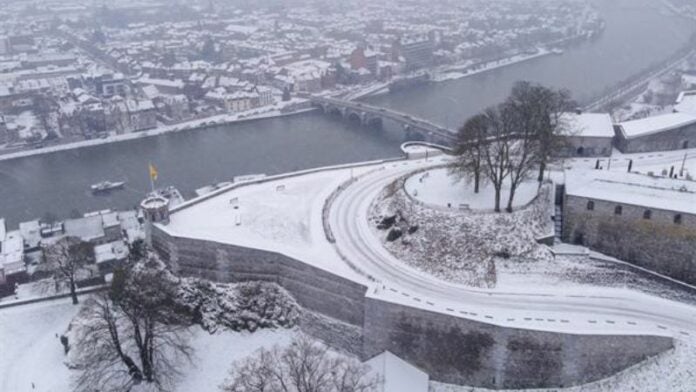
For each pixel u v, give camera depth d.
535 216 119.44
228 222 131.12
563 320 97.38
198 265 124.50
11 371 116.44
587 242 115.69
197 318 123.00
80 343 113.75
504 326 95.44
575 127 151.38
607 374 94.69
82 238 173.88
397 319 103.19
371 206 137.00
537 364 96.50
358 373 99.62
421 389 100.31
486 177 128.25
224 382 107.56
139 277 119.75
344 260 116.12
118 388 108.56
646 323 96.56
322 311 115.44
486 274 110.62
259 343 116.69
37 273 154.00
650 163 142.50
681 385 88.56
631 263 112.56
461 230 117.75
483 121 126.44
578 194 113.75
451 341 100.56
